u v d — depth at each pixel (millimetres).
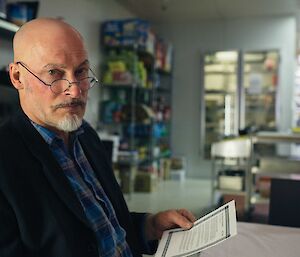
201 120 6984
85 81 1058
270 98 6656
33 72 1009
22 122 1024
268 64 6625
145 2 6055
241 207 3391
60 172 991
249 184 3697
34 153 976
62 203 950
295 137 3543
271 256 1107
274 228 1400
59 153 1087
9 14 2998
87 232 968
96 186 1198
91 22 5168
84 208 1056
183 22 7109
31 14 3191
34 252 886
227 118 6855
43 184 945
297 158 4090
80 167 1159
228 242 1216
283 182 1751
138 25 5332
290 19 6559
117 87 5621
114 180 1321
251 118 6785
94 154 1295
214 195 4500
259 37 6707
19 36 1033
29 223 885
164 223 1237
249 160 3793
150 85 5938
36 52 999
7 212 870
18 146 963
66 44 1009
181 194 5141
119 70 5289
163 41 6688
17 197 886
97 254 986
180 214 1224
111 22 5379
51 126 1077
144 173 5363
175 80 7168
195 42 7055
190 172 7082
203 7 6270
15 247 860
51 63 996
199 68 7031
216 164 5164
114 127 5715
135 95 5730
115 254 1118
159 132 6488
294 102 6613
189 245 992
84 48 1053
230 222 1002
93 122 5227
